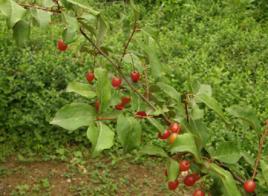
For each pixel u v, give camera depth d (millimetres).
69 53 1257
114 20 1618
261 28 1639
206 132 422
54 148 1081
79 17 442
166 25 1656
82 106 365
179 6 1759
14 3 373
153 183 1021
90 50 501
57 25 1465
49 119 1079
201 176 417
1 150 1056
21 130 1088
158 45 480
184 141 366
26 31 417
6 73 1169
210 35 1546
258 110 1169
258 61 1397
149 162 1070
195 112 424
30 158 1049
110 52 500
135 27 473
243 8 1694
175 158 400
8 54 1221
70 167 1038
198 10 1729
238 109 427
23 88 1126
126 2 1746
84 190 979
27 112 1098
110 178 1021
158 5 1781
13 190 963
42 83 1143
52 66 1192
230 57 1445
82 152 1083
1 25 1352
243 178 431
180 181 1009
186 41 1518
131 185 1010
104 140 350
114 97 435
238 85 1256
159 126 403
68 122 357
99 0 1827
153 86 472
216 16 1689
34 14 412
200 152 398
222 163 425
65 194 972
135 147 377
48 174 1015
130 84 476
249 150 968
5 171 1009
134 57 500
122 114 377
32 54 1252
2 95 1095
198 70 1331
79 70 1209
